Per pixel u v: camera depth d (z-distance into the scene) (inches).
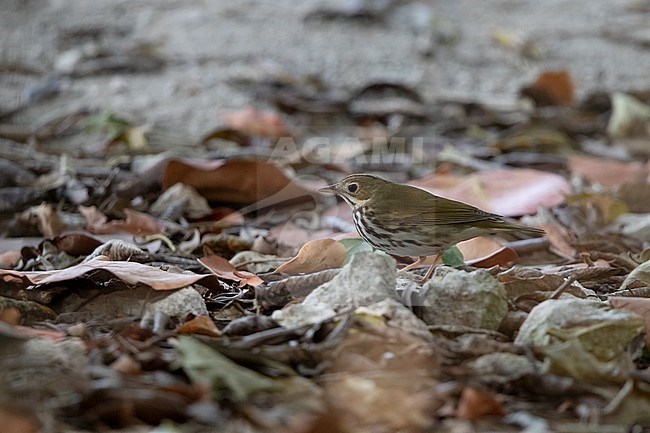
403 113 649.6
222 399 243.3
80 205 466.0
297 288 316.8
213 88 659.4
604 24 825.5
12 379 243.0
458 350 272.8
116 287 317.7
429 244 366.6
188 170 465.7
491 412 242.5
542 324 281.0
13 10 737.6
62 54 684.7
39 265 372.5
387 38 756.6
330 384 248.4
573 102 684.7
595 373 259.8
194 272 365.4
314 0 807.7
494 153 599.2
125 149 565.0
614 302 295.7
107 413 233.0
